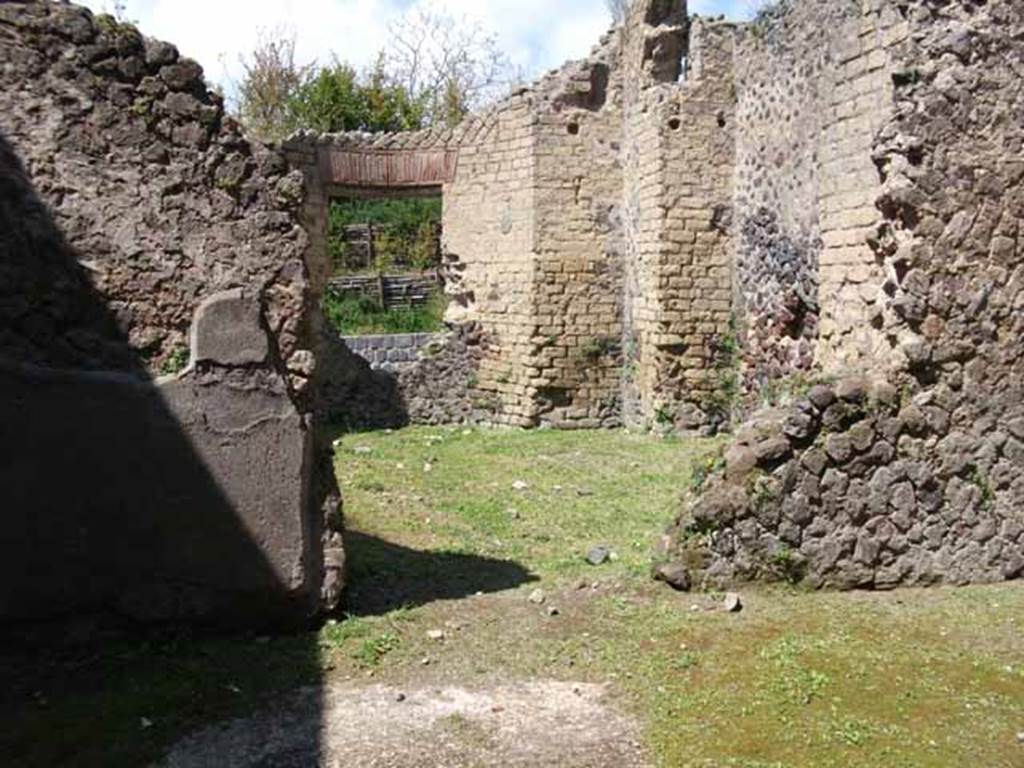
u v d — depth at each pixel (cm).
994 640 492
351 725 407
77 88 477
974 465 589
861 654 471
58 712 416
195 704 424
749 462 571
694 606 545
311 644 489
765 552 571
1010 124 594
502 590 583
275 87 2997
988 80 591
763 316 1110
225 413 489
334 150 1424
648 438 1234
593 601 558
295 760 377
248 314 493
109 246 481
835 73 864
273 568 493
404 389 1431
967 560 589
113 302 482
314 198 1420
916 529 582
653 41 1237
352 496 864
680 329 1221
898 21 638
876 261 691
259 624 498
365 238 2584
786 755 376
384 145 1441
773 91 1063
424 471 1018
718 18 1202
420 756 380
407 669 465
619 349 1379
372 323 2206
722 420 1234
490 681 452
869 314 750
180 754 382
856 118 772
